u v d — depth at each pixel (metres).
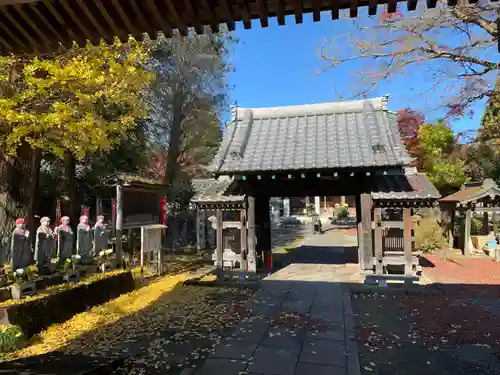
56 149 7.09
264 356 5.25
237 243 11.91
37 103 7.18
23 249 6.63
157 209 12.20
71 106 7.54
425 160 22.34
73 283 7.40
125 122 8.79
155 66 16.06
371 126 11.05
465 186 17.48
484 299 8.18
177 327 6.52
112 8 3.31
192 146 19.48
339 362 5.03
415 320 6.82
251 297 8.70
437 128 21.39
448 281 10.12
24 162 7.72
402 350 5.45
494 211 14.23
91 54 7.66
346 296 8.61
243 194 11.11
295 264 13.31
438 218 20.30
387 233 10.90
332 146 10.77
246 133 12.05
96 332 6.20
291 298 8.55
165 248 17.06
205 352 5.40
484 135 15.85
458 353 5.29
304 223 33.12
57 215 12.85
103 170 15.17
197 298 8.62
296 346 5.61
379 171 10.75
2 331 5.31
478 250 15.14
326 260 14.14
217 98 18.98
